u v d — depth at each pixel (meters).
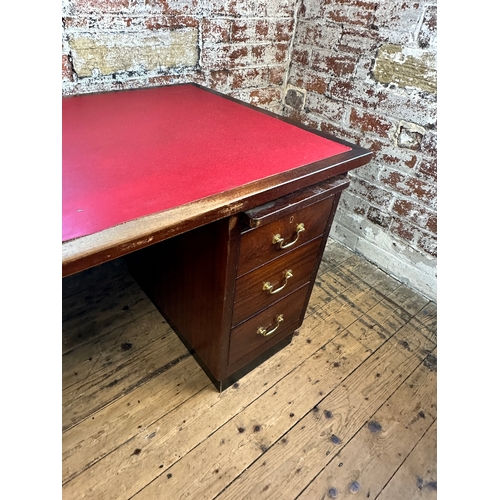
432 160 1.34
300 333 1.36
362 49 1.41
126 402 1.07
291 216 0.87
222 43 1.38
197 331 1.08
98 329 1.28
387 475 0.98
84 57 1.08
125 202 0.62
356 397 1.16
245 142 0.90
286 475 0.95
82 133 0.86
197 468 0.94
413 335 1.39
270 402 1.12
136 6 1.10
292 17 1.56
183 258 0.98
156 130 0.92
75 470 0.91
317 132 1.00
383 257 1.68
